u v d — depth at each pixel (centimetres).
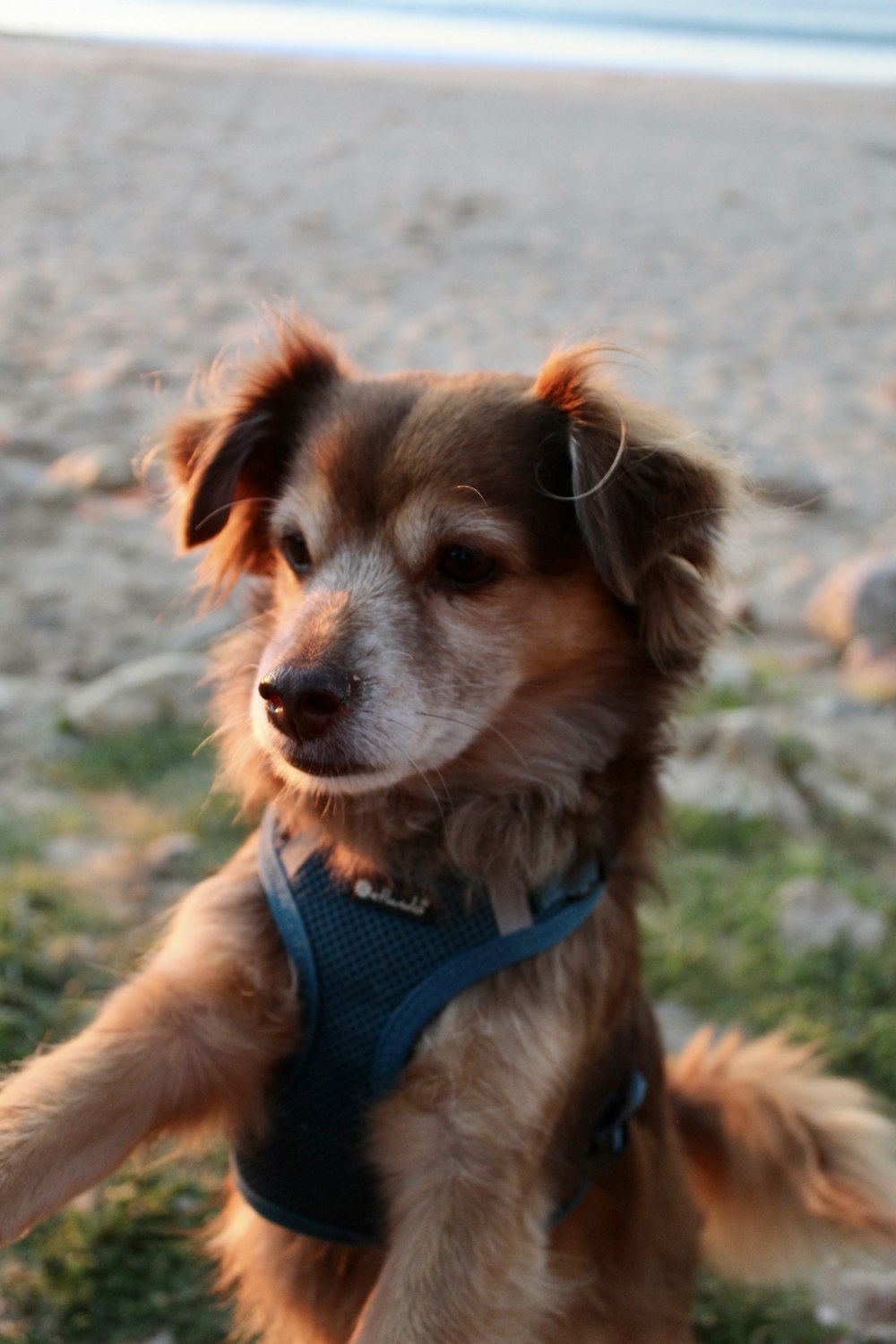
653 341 206
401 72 466
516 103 404
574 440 53
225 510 58
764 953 80
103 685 96
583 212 279
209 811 86
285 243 235
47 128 300
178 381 163
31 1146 49
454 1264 49
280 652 52
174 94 354
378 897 52
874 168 353
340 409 56
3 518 128
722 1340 63
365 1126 52
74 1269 60
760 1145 62
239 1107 53
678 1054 73
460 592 54
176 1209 63
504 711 54
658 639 54
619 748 55
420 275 225
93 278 206
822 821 93
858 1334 64
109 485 135
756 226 286
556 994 52
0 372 164
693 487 53
